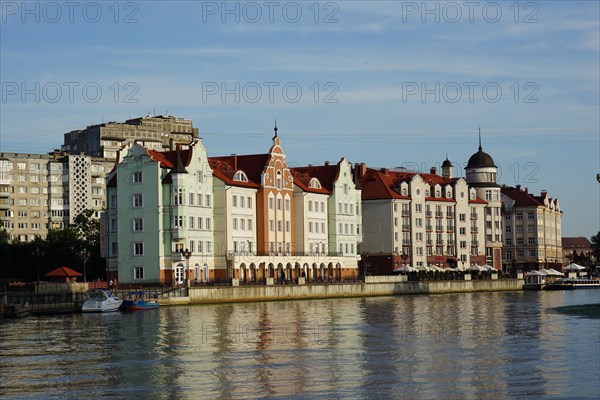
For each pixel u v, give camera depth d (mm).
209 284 165500
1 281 182000
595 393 66688
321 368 78938
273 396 68125
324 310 143000
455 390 68875
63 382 74000
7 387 72250
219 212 186875
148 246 177750
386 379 73500
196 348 92250
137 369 79562
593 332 101375
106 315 134500
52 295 139625
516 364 79000
